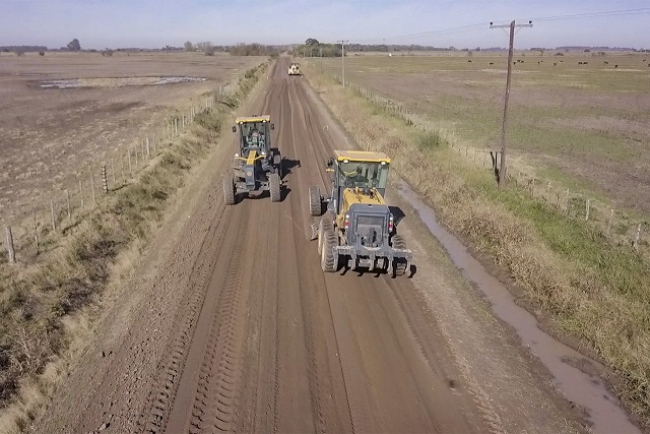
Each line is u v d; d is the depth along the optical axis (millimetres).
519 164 24406
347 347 9117
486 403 7867
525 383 8484
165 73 87188
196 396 7699
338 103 42094
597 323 10047
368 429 7152
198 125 28984
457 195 17891
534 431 7363
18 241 13141
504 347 9508
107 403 7500
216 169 22016
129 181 18078
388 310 10547
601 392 8398
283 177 21047
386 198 18672
